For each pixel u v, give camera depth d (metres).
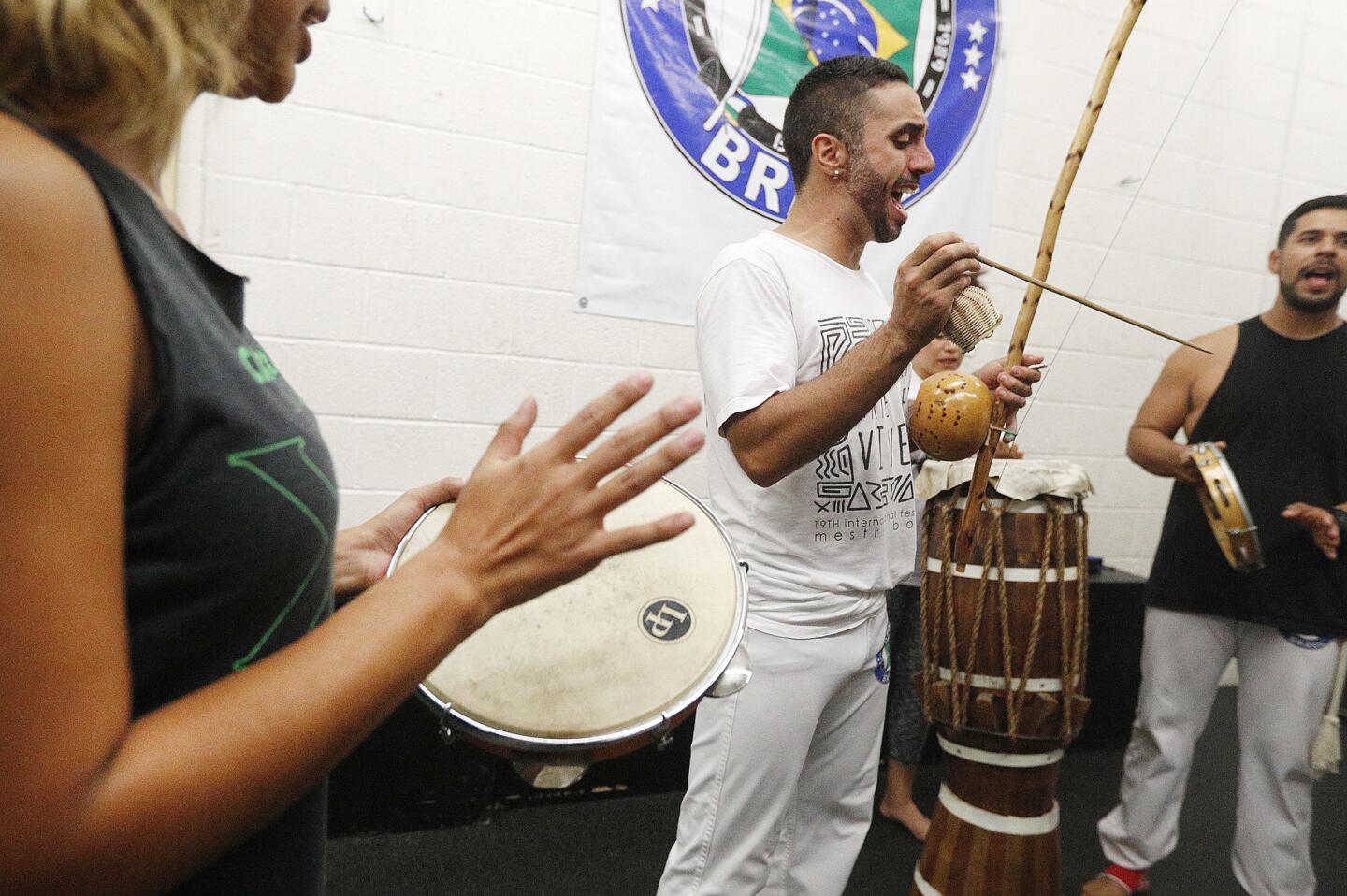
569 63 2.37
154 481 0.45
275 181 2.15
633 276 2.49
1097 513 3.23
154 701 0.48
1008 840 1.57
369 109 2.21
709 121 2.49
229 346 0.49
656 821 2.34
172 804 0.39
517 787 2.34
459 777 2.26
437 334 2.32
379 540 0.90
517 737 0.80
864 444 1.42
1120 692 2.96
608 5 2.38
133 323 0.42
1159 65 3.06
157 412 0.44
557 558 0.50
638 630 0.93
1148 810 2.03
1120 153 3.06
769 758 1.38
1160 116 3.10
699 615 0.97
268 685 0.44
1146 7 3.01
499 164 2.33
